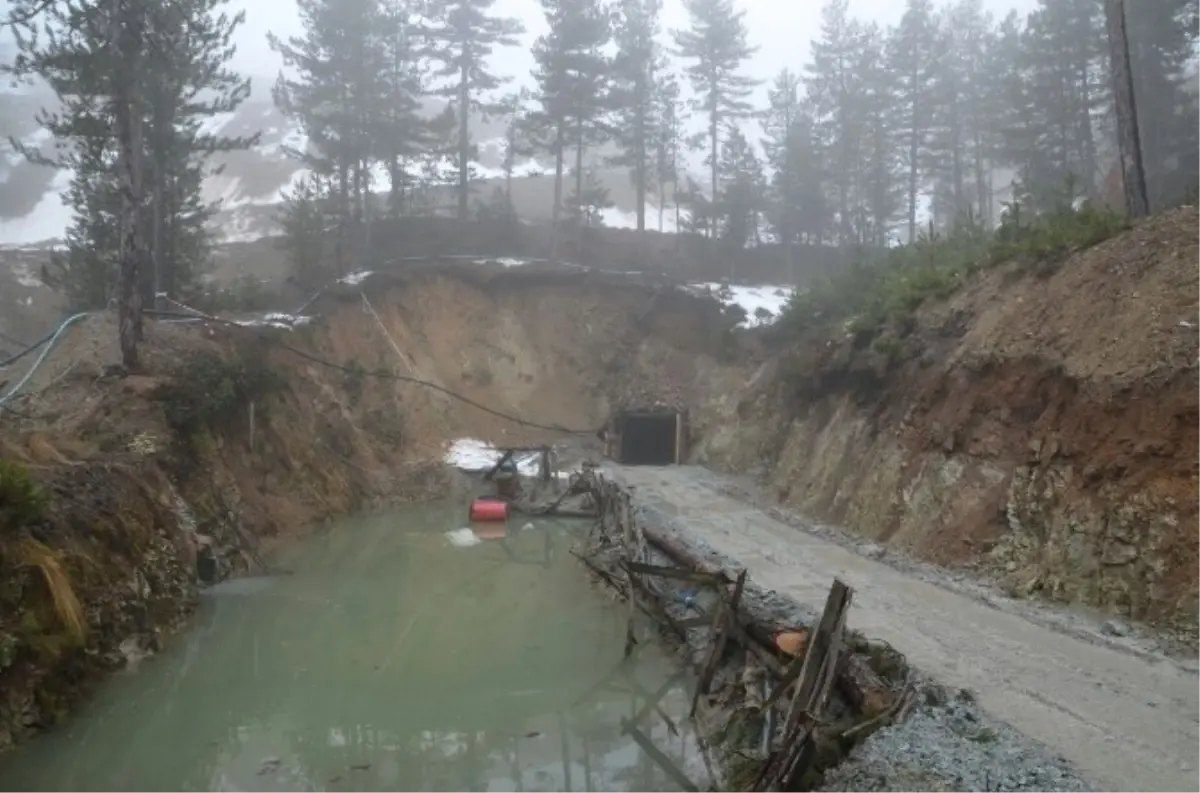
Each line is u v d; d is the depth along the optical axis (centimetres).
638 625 1766
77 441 1853
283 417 2853
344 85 4278
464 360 4103
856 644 1127
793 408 2878
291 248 4184
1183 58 3722
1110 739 870
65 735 1146
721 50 5359
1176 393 1291
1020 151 4344
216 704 1364
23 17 2155
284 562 2284
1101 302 1593
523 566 2328
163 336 2628
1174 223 1633
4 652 1070
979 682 1030
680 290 4453
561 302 4425
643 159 5069
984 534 1577
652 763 1163
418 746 1221
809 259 5238
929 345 2072
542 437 3991
